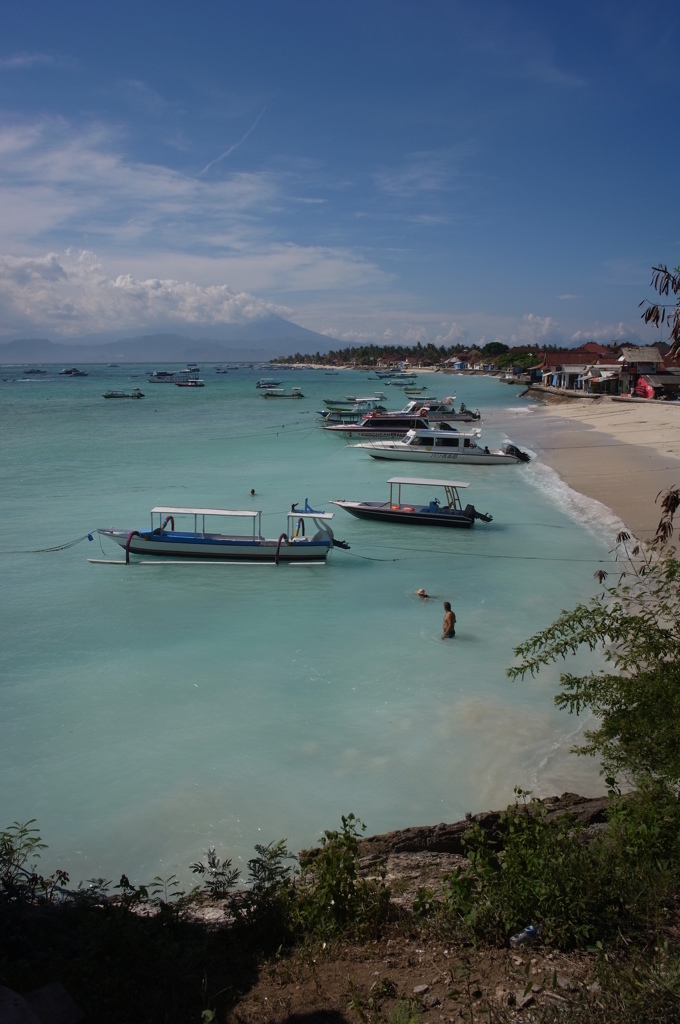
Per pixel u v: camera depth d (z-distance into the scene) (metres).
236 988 5.34
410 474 40.66
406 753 11.69
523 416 72.88
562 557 23.42
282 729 12.53
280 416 76.75
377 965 5.50
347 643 16.47
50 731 12.55
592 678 8.25
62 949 6.00
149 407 89.62
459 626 17.42
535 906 5.83
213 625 17.78
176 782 10.95
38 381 178.25
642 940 5.40
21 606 19.22
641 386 81.25
